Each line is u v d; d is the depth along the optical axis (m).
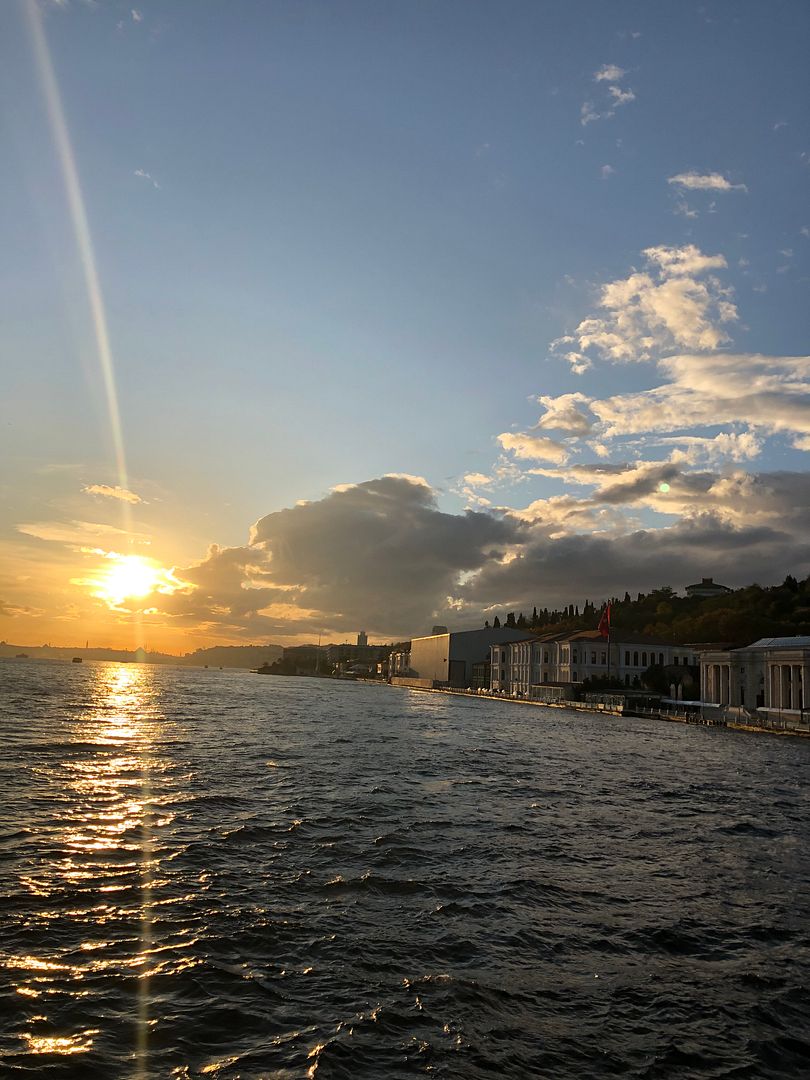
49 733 55.59
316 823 27.86
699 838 28.19
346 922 17.69
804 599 174.25
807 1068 12.29
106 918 17.23
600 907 19.62
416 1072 11.53
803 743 76.94
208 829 26.22
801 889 21.91
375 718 89.94
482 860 23.58
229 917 17.64
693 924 18.61
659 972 15.70
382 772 42.22
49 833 24.53
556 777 43.25
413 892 20.12
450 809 31.80
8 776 34.91
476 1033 12.82
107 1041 12.04
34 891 18.77
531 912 18.98
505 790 37.66
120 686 162.25
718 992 14.85
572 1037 12.88
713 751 63.84
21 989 13.57
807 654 97.69
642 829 29.45
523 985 14.79
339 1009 13.41
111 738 54.25
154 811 28.78
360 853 23.80
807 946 17.42
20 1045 11.77
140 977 14.33
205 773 39.03
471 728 79.81
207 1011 13.14
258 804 31.09
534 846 25.73
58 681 174.62
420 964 15.52
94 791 32.28
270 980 14.45
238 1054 11.83
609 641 153.62
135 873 20.67
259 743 55.56
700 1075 11.88
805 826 31.25
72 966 14.66
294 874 21.27
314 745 55.66
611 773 46.09
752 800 37.56
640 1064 12.12
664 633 186.75
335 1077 11.28
